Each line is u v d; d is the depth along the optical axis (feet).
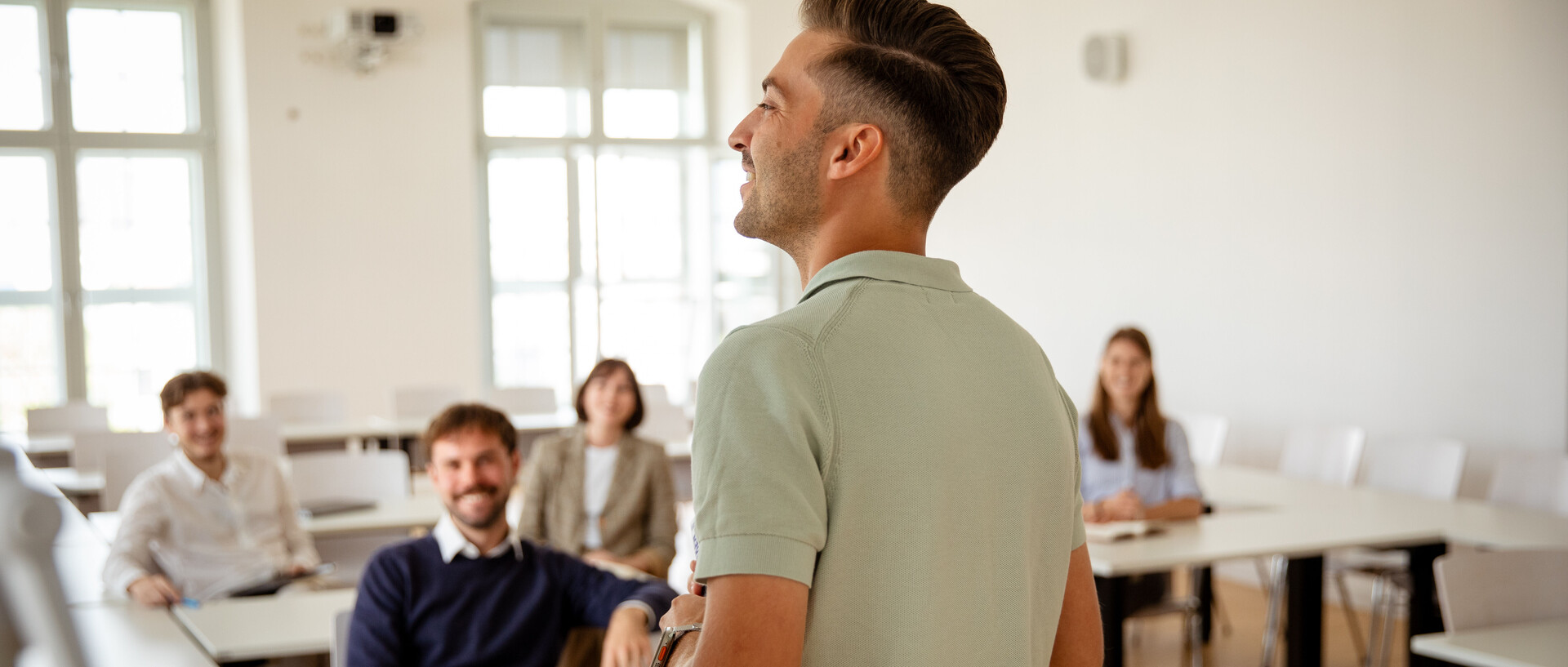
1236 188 19.60
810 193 2.91
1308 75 18.40
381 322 26.66
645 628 8.03
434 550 7.99
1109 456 13.09
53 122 25.36
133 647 7.80
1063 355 23.15
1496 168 16.01
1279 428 19.06
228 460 12.07
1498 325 16.06
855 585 2.60
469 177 27.25
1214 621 16.61
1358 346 17.85
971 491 2.74
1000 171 24.41
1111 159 21.88
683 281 30.14
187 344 26.84
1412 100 16.99
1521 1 15.65
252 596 10.85
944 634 2.66
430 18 26.81
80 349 25.82
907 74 2.84
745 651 2.39
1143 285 21.39
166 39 26.27
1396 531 11.58
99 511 15.93
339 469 14.20
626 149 29.32
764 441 2.53
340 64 26.16
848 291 2.77
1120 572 10.04
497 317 28.76
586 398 12.51
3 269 25.26
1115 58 21.42
